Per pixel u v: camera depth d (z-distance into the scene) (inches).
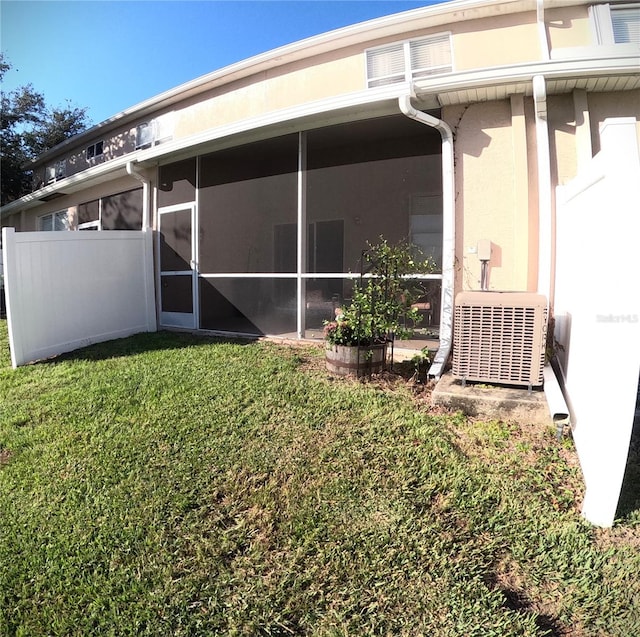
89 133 443.8
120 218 356.5
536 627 67.2
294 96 271.9
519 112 192.1
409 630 67.5
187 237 297.3
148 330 308.8
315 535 87.2
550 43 201.2
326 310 243.9
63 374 199.8
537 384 142.8
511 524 89.7
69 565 82.3
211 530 90.3
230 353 218.8
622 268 82.5
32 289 233.9
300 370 187.2
